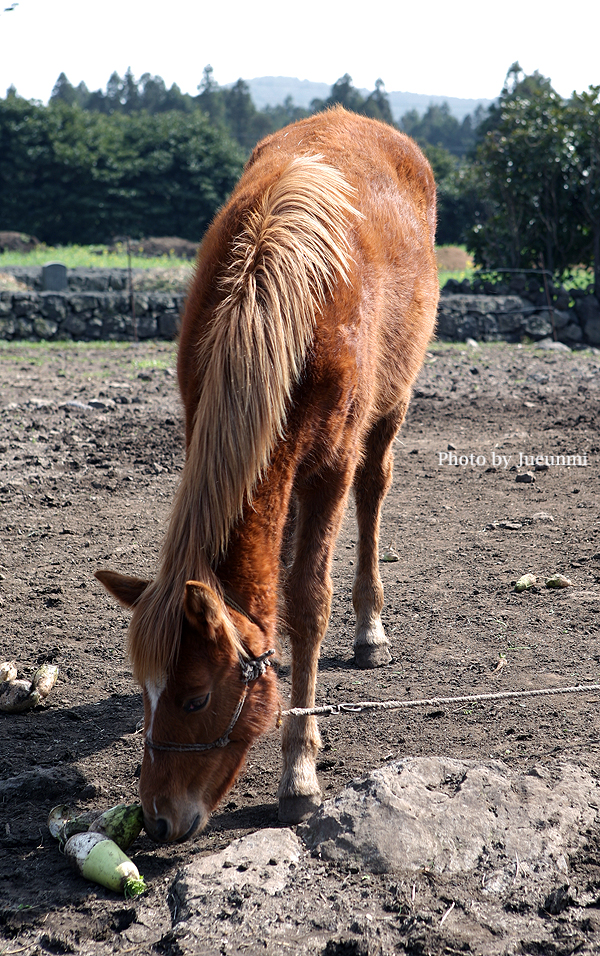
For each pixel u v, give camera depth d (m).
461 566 4.98
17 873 2.44
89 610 4.42
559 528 5.56
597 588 4.54
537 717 3.27
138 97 128.88
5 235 30.42
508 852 2.37
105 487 6.47
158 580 2.30
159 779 2.25
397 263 3.43
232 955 2.06
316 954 2.06
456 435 8.27
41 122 43.66
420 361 4.02
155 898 2.30
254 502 2.43
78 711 3.46
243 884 2.28
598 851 2.40
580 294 15.05
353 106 119.69
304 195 2.77
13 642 4.03
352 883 2.29
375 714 3.37
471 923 2.14
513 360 12.48
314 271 2.60
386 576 4.88
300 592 2.73
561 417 8.91
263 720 2.43
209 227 3.22
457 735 3.16
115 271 17.61
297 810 2.67
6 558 5.07
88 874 2.37
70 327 14.22
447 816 2.46
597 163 15.65
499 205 16.88
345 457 2.80
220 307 2.49
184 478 2.38
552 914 2.19
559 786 2.64
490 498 6.31
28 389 10.01
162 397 9.76
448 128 149.25
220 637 2.21
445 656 3.87
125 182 45.19
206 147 47.03
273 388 2.37
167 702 2.22
